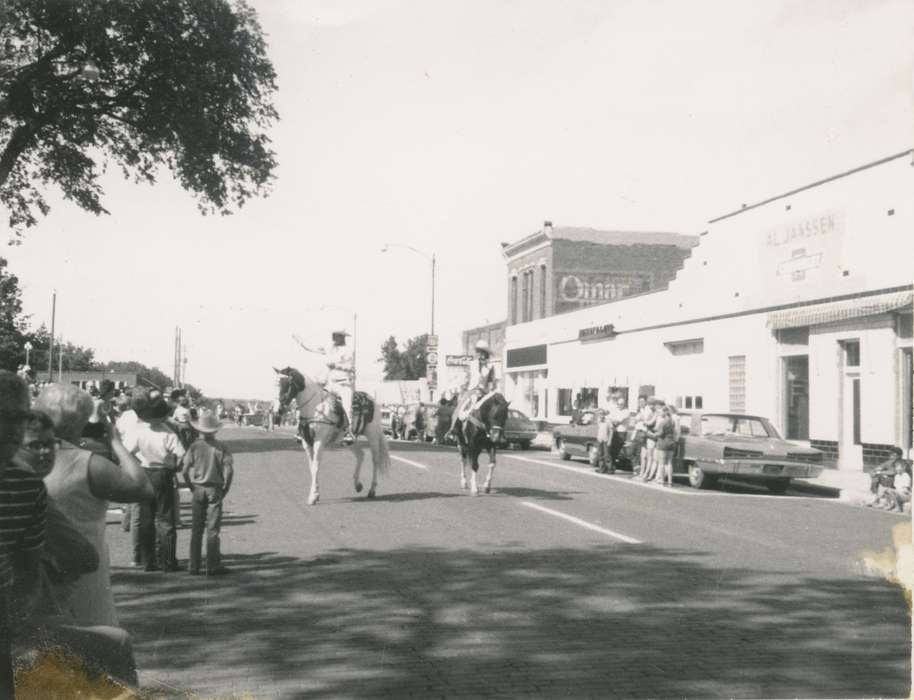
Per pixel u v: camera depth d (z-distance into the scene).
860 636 6.64
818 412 22.36
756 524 12.59
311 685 5.50
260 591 8.07
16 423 3.47
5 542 3.51
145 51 24.75
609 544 10.62
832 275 22.03
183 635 6.61
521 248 51.41
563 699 5.28
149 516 8.99
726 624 6.97
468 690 5.43
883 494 14.89
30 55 24.58
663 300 30.56
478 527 11.90
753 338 25.16
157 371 128.00
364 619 7.09
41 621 3.77
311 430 14.46
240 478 18.94
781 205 24.09
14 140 26.59
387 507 13.98
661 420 18.47
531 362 44.97
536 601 7.70
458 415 16.22
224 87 25.95
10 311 59.25
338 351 14.89
